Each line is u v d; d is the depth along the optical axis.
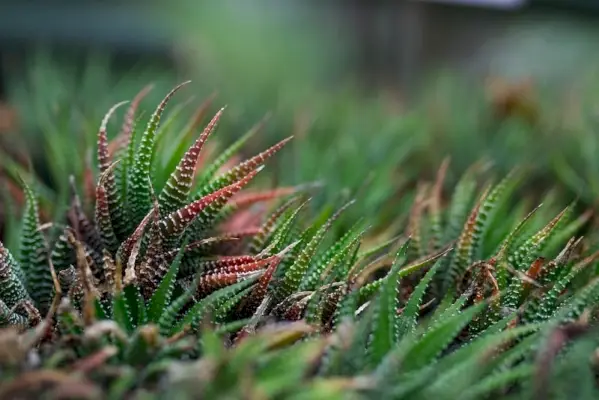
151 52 1.04
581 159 0.65
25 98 0.75
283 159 0.64
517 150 0.68
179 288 0.41
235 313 0.40
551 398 0.34
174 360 0.36
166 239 0.41
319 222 0.45
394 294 0.37
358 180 0.58
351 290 0.39
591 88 0.89
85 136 0.56
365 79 1.36
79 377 0.32
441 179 0.49
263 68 1.36
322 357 0.35
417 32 1.30
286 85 1.01
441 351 0.36
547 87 0.94
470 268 0.42
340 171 0.60
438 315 0.39
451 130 0.72
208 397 0.32
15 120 0.69
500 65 1.29
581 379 0.34
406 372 0.35
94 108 0.69
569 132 0.70
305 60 1.48
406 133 0.72
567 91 0.97
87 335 0.34
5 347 0.33
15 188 0.52
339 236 0.48
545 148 0.68
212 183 0.43
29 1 1.14
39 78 0.74
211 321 0.38
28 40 0.99
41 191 0.53
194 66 1.06
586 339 0.35
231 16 1.74
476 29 1.28
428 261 0.41
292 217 0.42
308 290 0.41
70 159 0.55
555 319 0.37
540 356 0.33
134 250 0.39
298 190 0.49
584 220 0.48
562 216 0.43
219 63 1.29
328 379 0.34
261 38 1.60
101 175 0.42
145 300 0.40
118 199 0.42
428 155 0.69
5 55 0.98
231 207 0.45
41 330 0.35
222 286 0.40
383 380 0.33
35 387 0.33
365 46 1.40
